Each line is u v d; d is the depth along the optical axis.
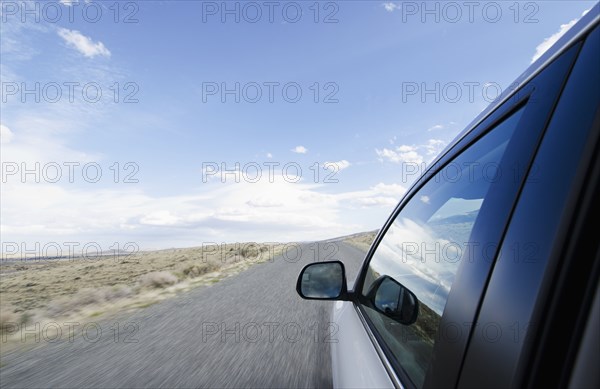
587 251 0.62
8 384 4.16
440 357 1.02
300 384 3.68
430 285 1.39
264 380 3.84
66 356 5.14
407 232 1.95
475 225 1.02
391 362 1.49
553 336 0.64
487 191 1.03
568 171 0.68
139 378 4.11
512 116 1.04
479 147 1.25
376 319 2.04
